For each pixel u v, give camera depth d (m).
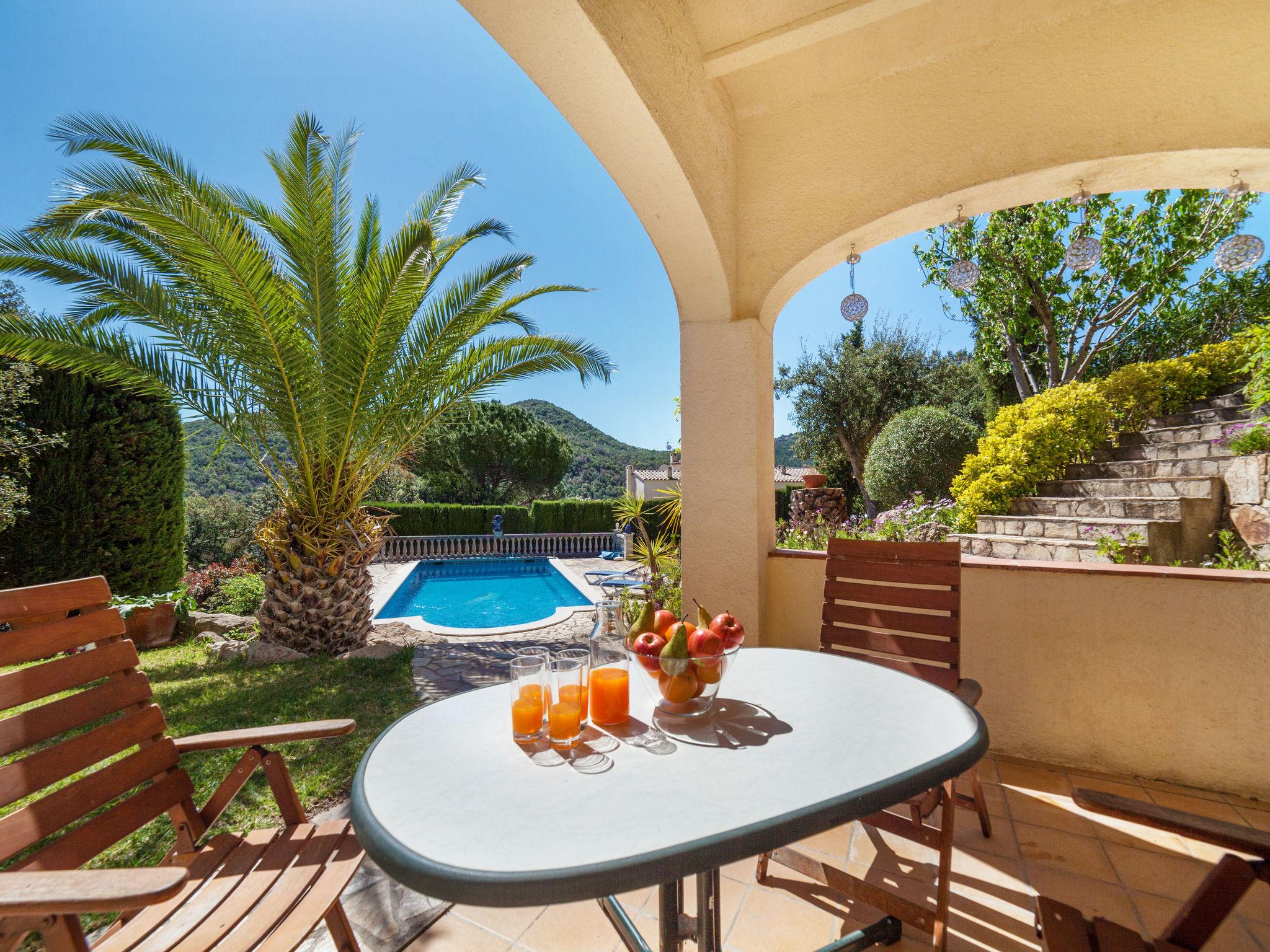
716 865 0.81
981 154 2.70
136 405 6.27
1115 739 2.54
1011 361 9.01
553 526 18.91
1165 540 4.22
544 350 5.73
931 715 1.32
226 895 1.14
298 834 1.32
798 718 1.31
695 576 3.31
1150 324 8.91
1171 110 2.39
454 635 5.87
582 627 6.26
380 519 5.95
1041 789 2.45
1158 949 0.99
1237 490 4.41
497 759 1.11
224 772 2.68
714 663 1.28
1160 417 6.05
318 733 1.32
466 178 5.23
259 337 4.50
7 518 5.06
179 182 4.38
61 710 1.16
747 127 3.24
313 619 5.15
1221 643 2.37
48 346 4.19
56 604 1.21
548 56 1.92
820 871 1.71
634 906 1.80
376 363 4.96
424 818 0.90
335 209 4.67
